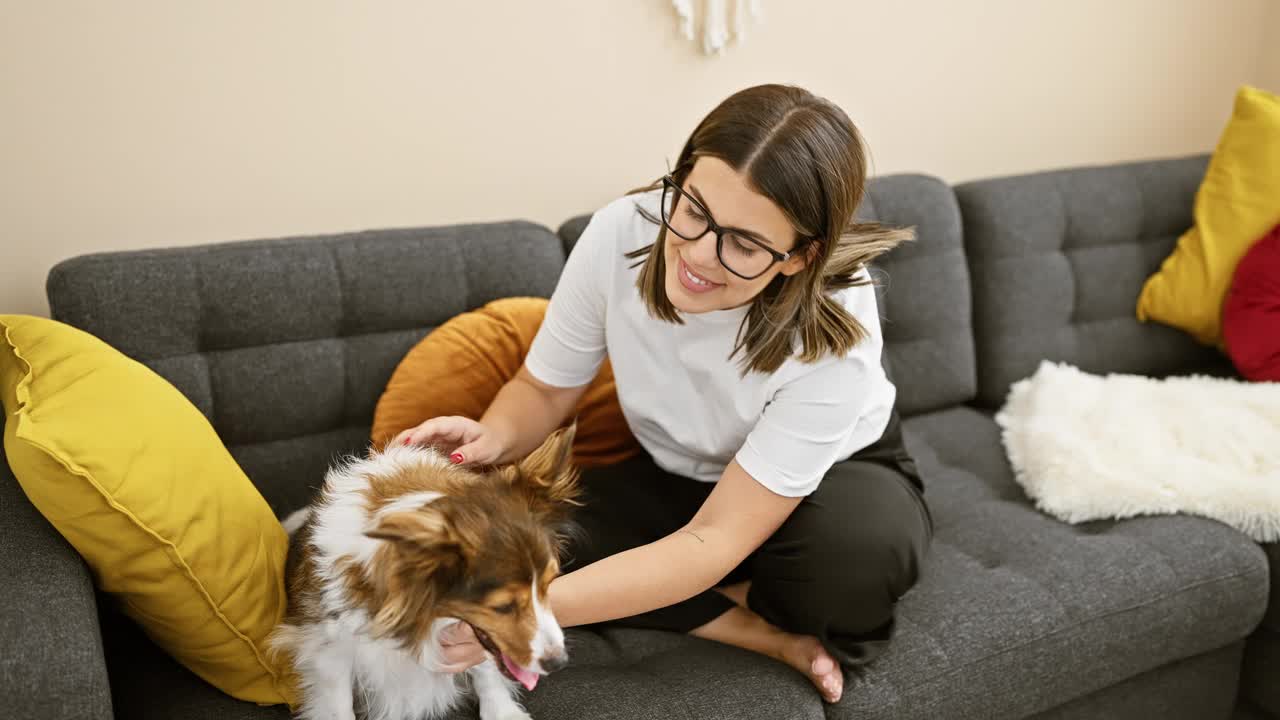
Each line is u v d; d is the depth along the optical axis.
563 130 2.40
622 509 1.74
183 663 1.37
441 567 1.17
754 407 1.51
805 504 1.56
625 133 2.47
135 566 1.23
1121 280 2.61
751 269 1.27
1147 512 1.93
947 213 2.39
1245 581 1.81
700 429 1.59
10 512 1.27
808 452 1.43
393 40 2.15
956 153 2.97
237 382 1.72
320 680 1.31
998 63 2.92
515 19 2.26
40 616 1.11
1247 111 2.51
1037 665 1.63
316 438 1.81
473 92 2.27
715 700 1.42
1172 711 1.89
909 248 2.34
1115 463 2.03
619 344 1.59
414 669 1.32
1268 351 2.35
